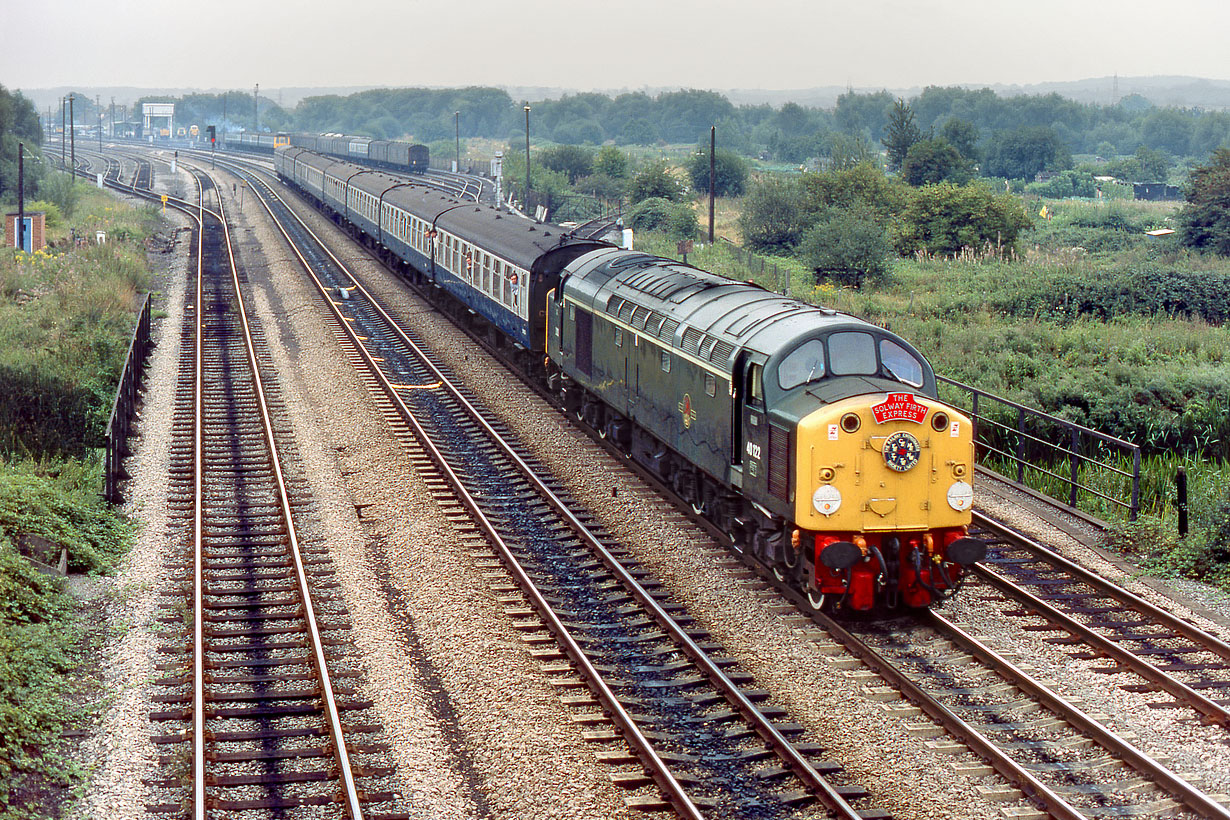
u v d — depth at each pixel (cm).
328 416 3172
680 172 12356
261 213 8856
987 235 6556
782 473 1811
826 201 7225
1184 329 4181
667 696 1584
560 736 1458
